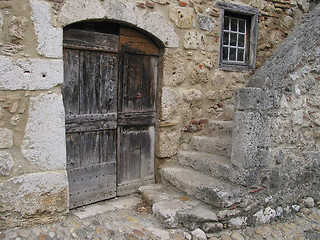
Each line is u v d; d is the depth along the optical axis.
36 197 2.60
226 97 4.04
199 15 3.64
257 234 2.93
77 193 3.10
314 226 3.24
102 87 3.15
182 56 3.59
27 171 2.56
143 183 3.65
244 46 4.29
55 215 2.73
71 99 2.94
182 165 3.72
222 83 3.98
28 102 2.52
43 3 2.50
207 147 3.66
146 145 3.63
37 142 2.58
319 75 3.50
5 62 2.38
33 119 2.55
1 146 2.43
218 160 3.31
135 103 3.46
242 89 2.89
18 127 2.50
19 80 2.46
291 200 3.41
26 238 2.47
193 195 3.14
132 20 3.10
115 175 3.39
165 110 3.56
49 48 2.57
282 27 4.46
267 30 4.34
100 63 3.11
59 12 2.60
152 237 2.66
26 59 2.47
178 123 3.71
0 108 2.41
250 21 4.25
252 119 2.92
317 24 3.44
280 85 3.15
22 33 2.44
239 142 2.97
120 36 3.22
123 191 3.49
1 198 2.45
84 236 2.60
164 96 3.53
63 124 2.70
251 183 3.00
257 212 3.07
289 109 3.27
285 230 3.10
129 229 2.77
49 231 2.60
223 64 4.05
